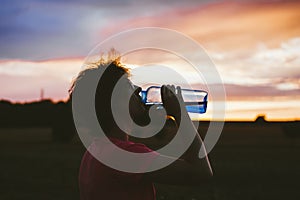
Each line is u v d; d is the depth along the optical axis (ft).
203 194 33.06
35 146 94.63
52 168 52.85
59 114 111.14
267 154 73.36
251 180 42.70
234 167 53.78
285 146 93.50
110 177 5.08
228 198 32.81
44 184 40.09
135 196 5.09
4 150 83.51
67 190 37.11
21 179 43.29
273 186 39.09
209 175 4.89
